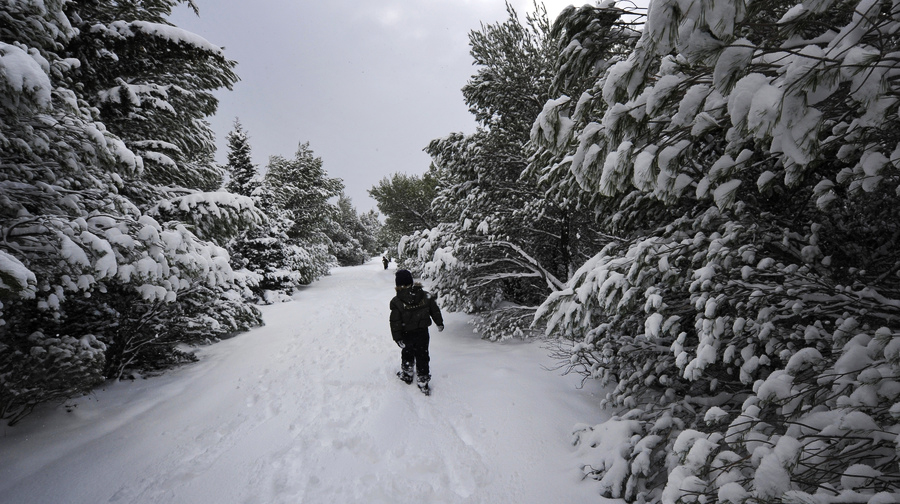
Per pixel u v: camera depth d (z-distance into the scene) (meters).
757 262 2.56
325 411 3.96
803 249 2.58
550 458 2.92
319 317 10.17
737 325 2.22
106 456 3.20
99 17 5.68
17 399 3.65
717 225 2.93
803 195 2.92
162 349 5.99
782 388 1.77
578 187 3.99
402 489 2.66
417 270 15.47
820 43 1.43
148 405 4.39
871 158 1.64
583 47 2.40
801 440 1.65
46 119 3.37
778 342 2.21
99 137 3.64
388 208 16.03
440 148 8.11
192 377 5.37
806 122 1.28
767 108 1.28
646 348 3.27
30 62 2.46
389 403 4.02
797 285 2.21
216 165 11.93
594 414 3.61
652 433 2.54
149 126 6.57
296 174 23.12
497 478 2.73
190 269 4.30
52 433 3.64
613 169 2.13
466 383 4.50
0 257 2.43
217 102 7.70
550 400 3.87
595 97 2.30
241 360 6.15
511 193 7.63
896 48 1.37
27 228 3.12
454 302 7.52
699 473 1.74
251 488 2.72
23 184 3.48
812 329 2.07
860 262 2.70
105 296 5.02
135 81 6.48
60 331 4.67
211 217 5.48
